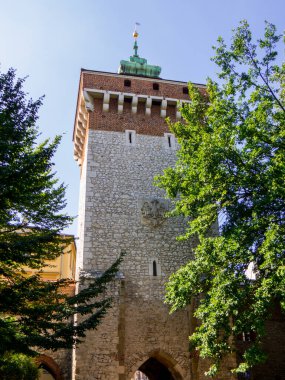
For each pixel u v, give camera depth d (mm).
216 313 14523
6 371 13117
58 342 10984
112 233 20547
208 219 16500
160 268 20172
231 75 16734
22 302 11516
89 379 16891
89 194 21391
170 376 20906
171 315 19094
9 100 12250
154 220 21266
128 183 22141
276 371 20953
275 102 16188
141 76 25875
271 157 15539
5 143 11297
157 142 23875
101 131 23438
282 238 13375
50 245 13273
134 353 17922
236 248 14477
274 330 21859
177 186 17859
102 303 12273
